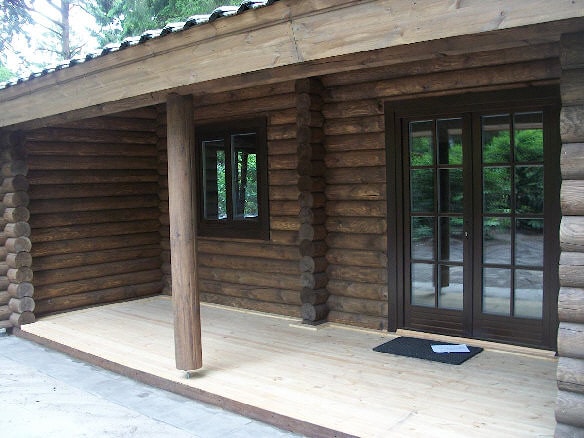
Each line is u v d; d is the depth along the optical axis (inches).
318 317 237.0
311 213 232.5
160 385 186.7
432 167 210.5
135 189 311.4
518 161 192.1
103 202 298.7
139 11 573.6
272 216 260.4
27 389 192.4
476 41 129.2
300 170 233.8
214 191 292.0
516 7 103.5
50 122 242.2
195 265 183.5
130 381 196.5
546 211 186.1
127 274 310.0
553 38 120.3
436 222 210.7
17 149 263.0
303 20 131.7
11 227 263.6
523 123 190.2
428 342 207.0
